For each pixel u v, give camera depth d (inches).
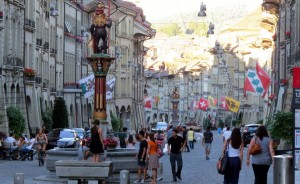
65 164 1182.3
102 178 1177.4
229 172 1058.7
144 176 1350.9
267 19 3818.9
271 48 4284.0
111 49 4468.5
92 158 1306.6
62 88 3540.8
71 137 2244.1
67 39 3649.1
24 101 2709.2
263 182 1063.6
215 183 1396.4
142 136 1327.5
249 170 1733.5
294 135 941.2
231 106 4119.1
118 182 1349.7
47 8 3225.9
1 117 2277.3
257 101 5954.7
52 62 3334.2
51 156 1430.9
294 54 2664.9
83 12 4020.7
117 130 4303.6
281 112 1927.9
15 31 2655.0
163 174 1601.9
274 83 3486.7
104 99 1601.9
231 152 1056.8
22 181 1108.5
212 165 1935.3
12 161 1988.2
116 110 4630.9
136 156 1398.9
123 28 4810.5
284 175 942.4
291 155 1000.9
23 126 2496.3
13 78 2600.9
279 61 3179.1
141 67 5521.7
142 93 5506.9
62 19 3535.9
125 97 4820.4
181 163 1441.9
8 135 2396.7
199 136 4510.3
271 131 1924.2
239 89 7101.4
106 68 1600.6
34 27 2923.2
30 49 2896.2
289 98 2650.1
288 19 2979.8
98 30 1593.3
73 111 3671.3
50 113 3056.1
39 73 3046.3
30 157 2042.3
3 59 2491.4
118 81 4717.0
